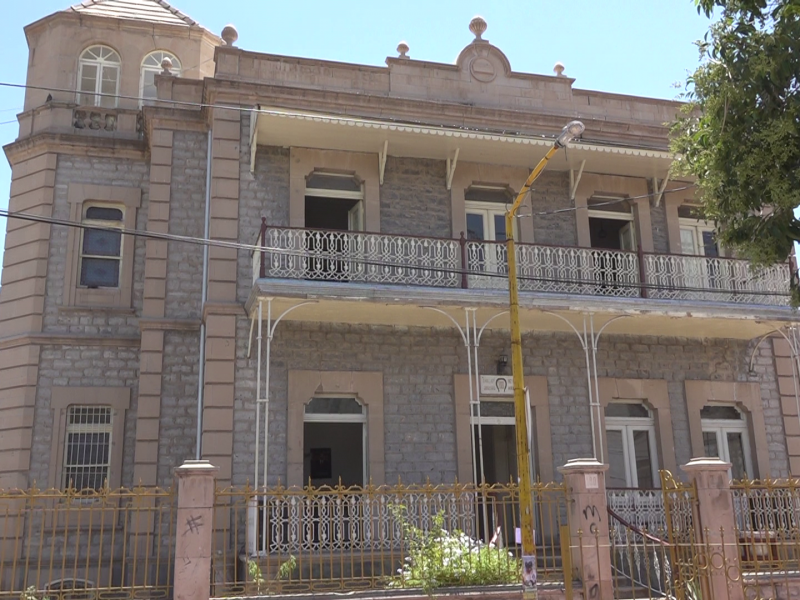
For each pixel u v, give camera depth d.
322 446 16.70
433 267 14.17
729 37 10.30
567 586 10.00
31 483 15.03
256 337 14.47
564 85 17.52
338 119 14.05
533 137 15.20
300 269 13.99
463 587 10.01
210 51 19.36
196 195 15.97
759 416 16.72
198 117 16.25
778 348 17.30
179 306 15.37
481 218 16.69
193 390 15.06
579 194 17.08
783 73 9.87
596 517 10.52
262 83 15.73
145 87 18.56
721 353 16.89
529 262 15.86
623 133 17.34
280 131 14.98
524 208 16.66
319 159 15.73
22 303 16.00
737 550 10.50
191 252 15.69
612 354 16.25
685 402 16.39
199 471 9.66
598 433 15.66
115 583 14.34
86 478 15.43
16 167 17.06
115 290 16.30
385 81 16.58
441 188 16.36
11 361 15.76
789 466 16.66
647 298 14.99
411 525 11.65
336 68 16.39
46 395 15.54
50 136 16.73
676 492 11.21
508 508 15.06
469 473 14.88
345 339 14.92
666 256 15.73
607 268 15.32
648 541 12.76
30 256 16.23
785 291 15.95
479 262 15.47
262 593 10.31
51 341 15.77
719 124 10.57
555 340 16.03
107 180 16.88
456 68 17.00
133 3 19.55
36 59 18.33
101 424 15.77
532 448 15.47
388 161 16.19
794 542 11.49
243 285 14.73
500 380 15.45
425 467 14.74
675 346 16.66
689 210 17.84
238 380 14.23
